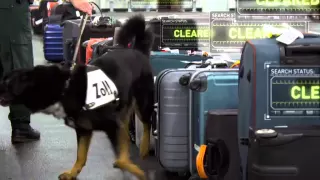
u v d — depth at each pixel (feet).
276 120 8.04
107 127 11.50
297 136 7.76
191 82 10.17
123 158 11.55
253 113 8.04
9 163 13.61
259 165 7.89
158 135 11.56
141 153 13.64
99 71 11.65
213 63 11.63
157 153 11.79
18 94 10.68
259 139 7.77
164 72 11.66
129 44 14.55
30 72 10.73
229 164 9.57
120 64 12.53
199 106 10.27
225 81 10.19
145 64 13.42
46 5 42.06
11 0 15.69
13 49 15.84
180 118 11.19
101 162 13.53
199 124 10.36
